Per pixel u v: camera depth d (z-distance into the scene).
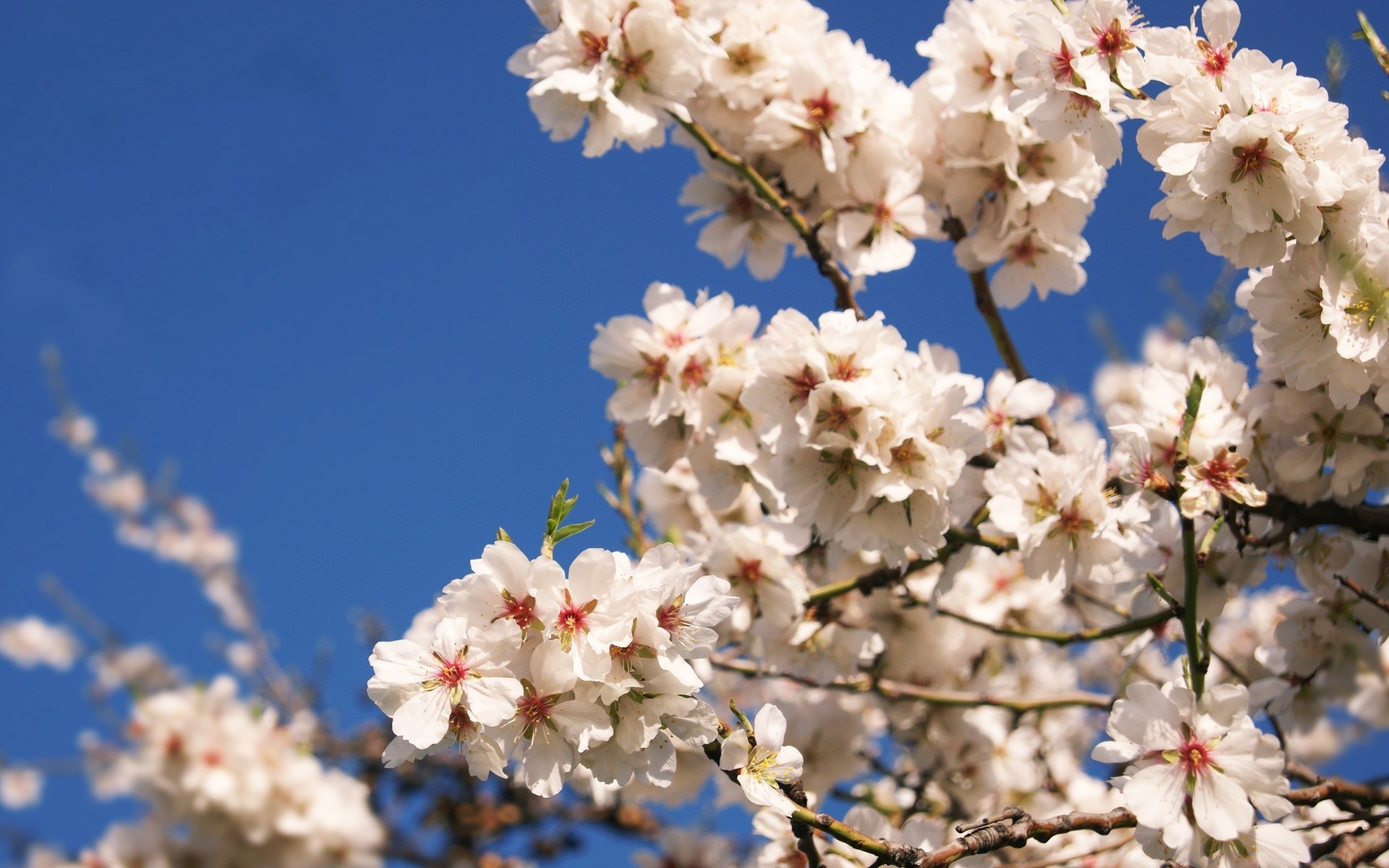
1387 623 3.54
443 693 2.44
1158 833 2.68
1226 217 2.89
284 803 4.73
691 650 2.53
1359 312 2.94
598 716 2.43
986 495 3.74
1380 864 3.69
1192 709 2.68
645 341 3.67
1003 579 5.00
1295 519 3.35
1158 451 3.34
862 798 4.90
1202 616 3.64
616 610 2.43
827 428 3.12
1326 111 2.82
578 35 3.54
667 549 2.58
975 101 3.89
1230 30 2.96
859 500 3.11
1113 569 3.27
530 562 2.46
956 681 5.02
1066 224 4.00
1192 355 3.46
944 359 3.53
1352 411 3.27
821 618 4.29
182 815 4.64
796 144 4.02
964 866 3.00
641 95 3.58
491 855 5.93
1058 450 3.90
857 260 4.09
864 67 4.09
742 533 3.96
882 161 4.02
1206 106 2.88
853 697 5.62
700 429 3.65
